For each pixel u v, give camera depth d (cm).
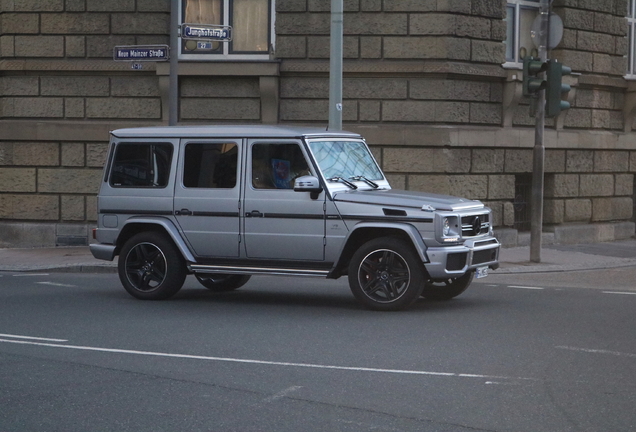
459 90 1750
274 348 841
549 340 880
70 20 1778
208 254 1121
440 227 1015
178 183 1133
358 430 583
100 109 1788
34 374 738
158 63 1742
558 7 1927
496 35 1788
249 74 1734
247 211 1095
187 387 695
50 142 1798
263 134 1098
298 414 620
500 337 894
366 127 1733
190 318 1010
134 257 1157
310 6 1734
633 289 1290
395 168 1739
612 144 2031
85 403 648
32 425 595
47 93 1800
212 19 1777
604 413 622
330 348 839
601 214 2038
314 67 1734
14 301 1139
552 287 1302
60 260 1584
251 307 1093
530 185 1944
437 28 1711
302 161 1080
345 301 1148
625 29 2050
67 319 1002
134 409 632
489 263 1095
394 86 1734
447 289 1138
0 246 1812
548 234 1912
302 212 1071
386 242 1034
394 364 772
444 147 1731
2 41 1802
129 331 929
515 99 1820
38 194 1811
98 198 1179
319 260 1072
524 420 605
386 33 1723
